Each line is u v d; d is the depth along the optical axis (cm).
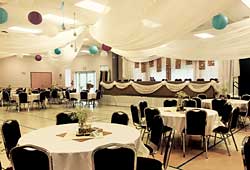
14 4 506
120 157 200
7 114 942
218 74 1116
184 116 436
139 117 497
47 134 299
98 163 201
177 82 984
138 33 434
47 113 962
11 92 1270
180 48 707
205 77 1188
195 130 419
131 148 203
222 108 568
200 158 414
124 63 1491
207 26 676
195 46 675
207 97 892
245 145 208
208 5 320
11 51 627
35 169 205
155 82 1049
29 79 1708
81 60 1814
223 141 516
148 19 382
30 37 640
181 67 1272
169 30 395
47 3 587
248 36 563
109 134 293
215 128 439
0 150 456
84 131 293
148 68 1398
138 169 253
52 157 228
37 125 706
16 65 1648
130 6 373
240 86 1033
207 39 647
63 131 315
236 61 1041
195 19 350
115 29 455
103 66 1664
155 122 338
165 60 1330
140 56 821
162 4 344
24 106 1201
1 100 1230
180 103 514
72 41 743
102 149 200
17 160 207
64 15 690
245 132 602
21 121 775
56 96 1257
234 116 441
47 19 711
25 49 640
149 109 445
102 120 766
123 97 1151
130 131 308
